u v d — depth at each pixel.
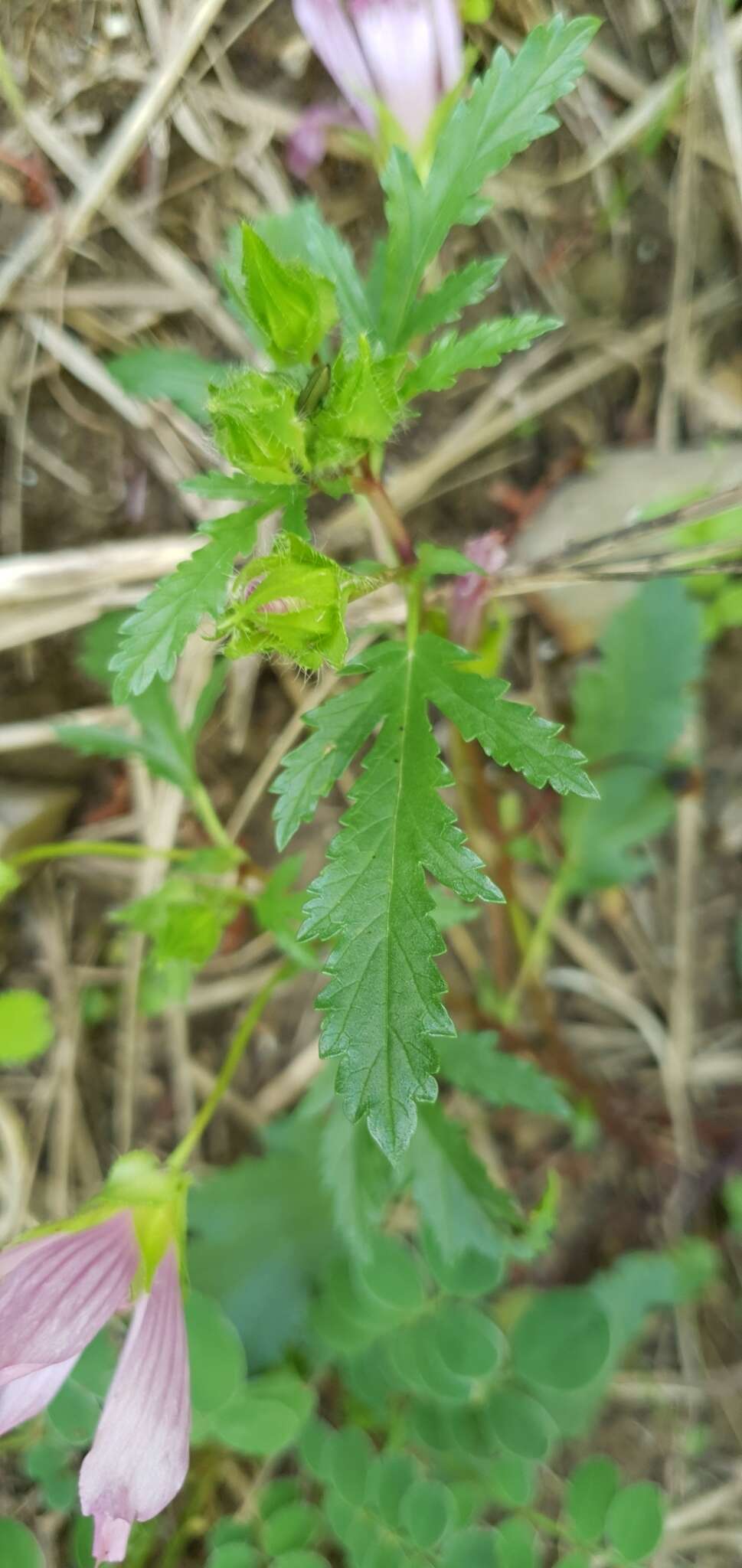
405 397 0.10
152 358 0.13
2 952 0.17
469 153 0.10
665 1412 0.16
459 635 0.12
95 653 0.16
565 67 0.10
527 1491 0.12
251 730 0.17
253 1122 0.17
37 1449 0.13
